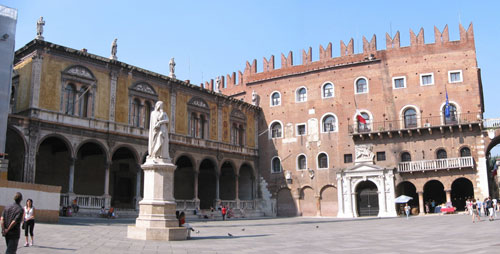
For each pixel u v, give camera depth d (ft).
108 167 130.41
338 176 171.53
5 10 110.22
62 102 122.01
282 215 184.24
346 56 180.65
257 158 192.44
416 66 168.96
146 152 143.13
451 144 157.89
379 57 174.81
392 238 69.56
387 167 163.63
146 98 145.59
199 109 166.20
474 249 51.90
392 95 170.40
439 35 168.04
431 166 157.38
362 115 174.29
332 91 180.86
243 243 61.82
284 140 187.62
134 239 61.77
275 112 191.93
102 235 67.87
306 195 180.75
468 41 163.53
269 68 197.16
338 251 52.95
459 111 159.53
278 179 186.29
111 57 136.98
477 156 153.38
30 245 52.75
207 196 197.67
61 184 138.92
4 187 82.94
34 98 115.75
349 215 166.91
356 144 171.53
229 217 163.73
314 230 92.32
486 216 123.44
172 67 158.10
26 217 52.49
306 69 187.83
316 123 181.68
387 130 165.48
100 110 130.93
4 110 104.99
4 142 103.55
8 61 107.86
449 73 163.84
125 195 161.68
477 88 159.12
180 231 63.16
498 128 151.84
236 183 178.60
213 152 169.58
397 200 141.69
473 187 152.46
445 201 171.94
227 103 179.63
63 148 135.64
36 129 114.73
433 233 77.36
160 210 62.85
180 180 186.70
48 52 120.47
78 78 126.21
